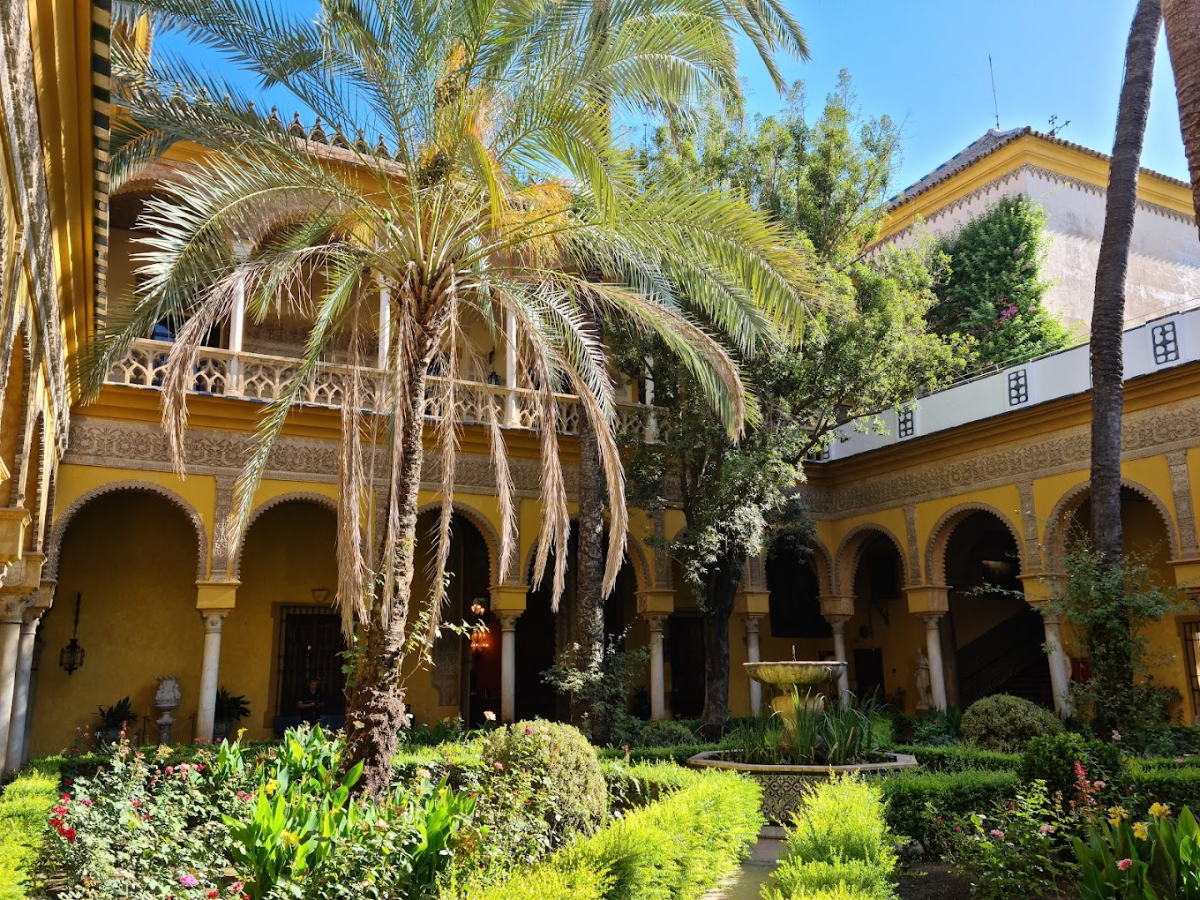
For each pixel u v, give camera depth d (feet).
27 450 22.67
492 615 56.18
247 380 43.29
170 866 18.33
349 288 27.37
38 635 44.45
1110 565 37.24
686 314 40.83
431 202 26.22
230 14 24.59
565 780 23.73
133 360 41.19
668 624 60.95
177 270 24.26
